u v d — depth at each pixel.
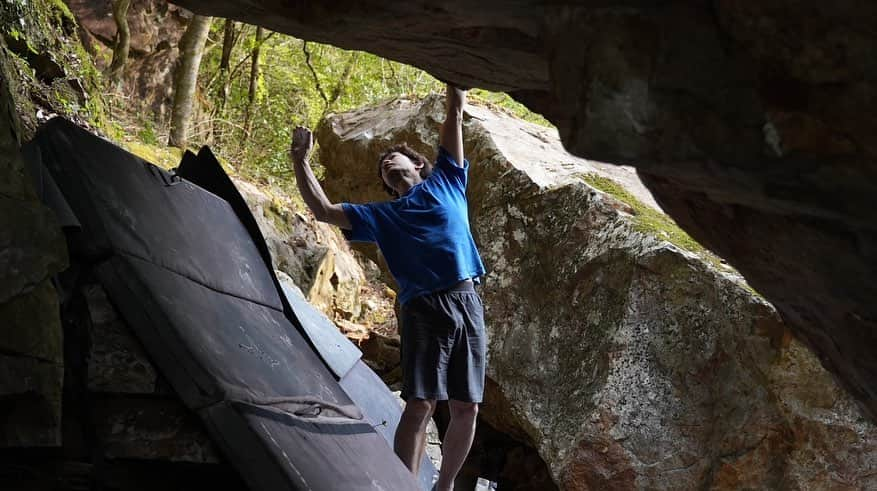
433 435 6.07
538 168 5.89
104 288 2.95
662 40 1.80
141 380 2.90
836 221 1.98
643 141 1.89
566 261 5.35
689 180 2.02
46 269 2.70
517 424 5.60
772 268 2.47
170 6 9.94
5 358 2.55
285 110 11.84
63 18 7.18
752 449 4.52
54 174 3.08
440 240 3.90
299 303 4.72
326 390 3.76
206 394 2.87
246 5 2.57
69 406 2.90
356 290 9.27
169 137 9.49
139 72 9.67
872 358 2.49
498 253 5.68
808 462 4.37
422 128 6.37
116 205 3.17
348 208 3.92
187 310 3.10
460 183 4.11
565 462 4.88
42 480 2.80
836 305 2.38
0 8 6.00
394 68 12.59
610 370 4.91
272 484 2.80
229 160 10.35
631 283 5.01
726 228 2.49
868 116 1.62
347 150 6.70
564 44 1.95
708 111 1.79
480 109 6.59
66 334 2.93
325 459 3.10
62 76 6.54
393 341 7.84
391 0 2.30
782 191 1.87
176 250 3.36
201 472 3.10
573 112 1.97
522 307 5.50
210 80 11.16
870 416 3.02
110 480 2.90
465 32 2.42
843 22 1.58
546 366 5.26
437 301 3.85
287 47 12.16
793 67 1.67
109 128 7.55
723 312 4.70
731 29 1.71
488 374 5.48
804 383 4.41
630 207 5.40
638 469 4.73
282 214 8.65
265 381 3.20
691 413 4.73
